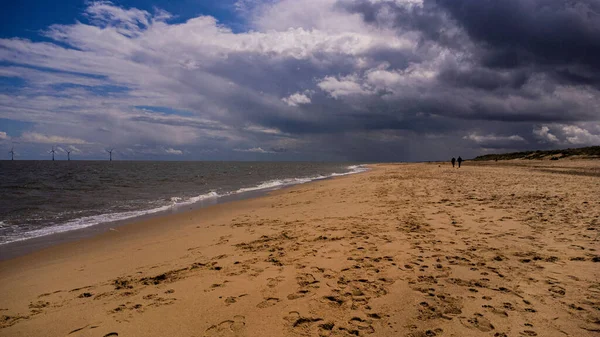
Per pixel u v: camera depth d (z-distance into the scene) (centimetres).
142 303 393
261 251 608
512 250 552
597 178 1916
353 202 1219
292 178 3509
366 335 307
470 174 2641
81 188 2194
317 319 341
